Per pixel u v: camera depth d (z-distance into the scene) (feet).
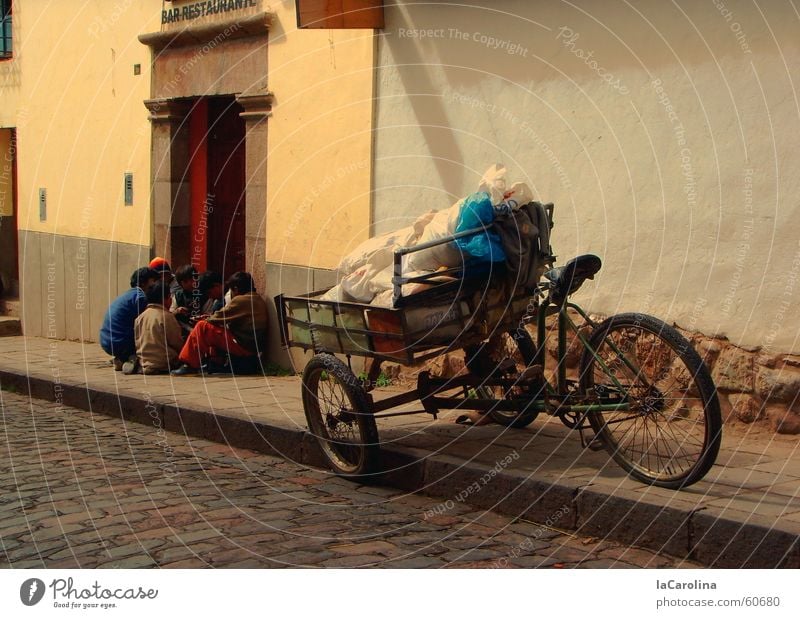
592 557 15.44
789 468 18.11
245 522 17.19
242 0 33.71
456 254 18.51
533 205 19.31
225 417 24.07
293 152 31.94
